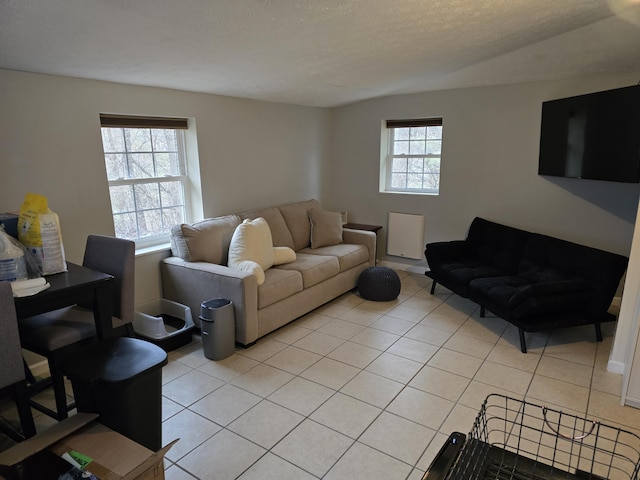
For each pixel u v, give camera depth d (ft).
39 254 6.91
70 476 4.68
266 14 7.16
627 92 9.50
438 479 3.96
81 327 7.20
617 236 12.26
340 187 17.79
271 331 11.09
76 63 8.34
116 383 5.24
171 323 11.54
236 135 13.47
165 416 7.84
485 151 14.14
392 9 7.65
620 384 8.83
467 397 8.40
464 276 12.28
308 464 6.67
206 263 11.26
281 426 7.56
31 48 7.30
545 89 12.75
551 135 12.31
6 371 5.57
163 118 11.57
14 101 8.46
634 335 7.74
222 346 9.87
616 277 9.96
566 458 6.66
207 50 8.57
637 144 9.29
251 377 9.16
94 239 8.50
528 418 7.69
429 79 13.83
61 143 9.29
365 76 12.51
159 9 6.41
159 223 12.19
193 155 12.42
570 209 12.88
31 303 6.09
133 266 8.14
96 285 6.79
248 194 14.21
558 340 10.85
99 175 10.06
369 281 13.61
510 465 4.17
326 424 7.61
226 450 6.98
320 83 12.74
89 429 5.37
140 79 10.02
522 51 11.49
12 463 4.64
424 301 13.62
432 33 9.25
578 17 9.37
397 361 9.81
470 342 10.76
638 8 9.05
